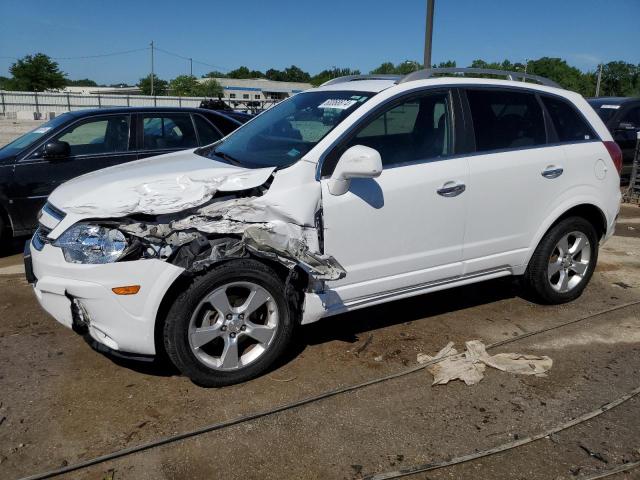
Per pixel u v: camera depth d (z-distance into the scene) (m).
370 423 3.22
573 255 4.88
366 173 3.34
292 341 4.19
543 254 4.65
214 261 3.29
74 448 2.98
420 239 3.96
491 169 4.17
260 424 3.20
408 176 3.83
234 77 128.00
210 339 3.43
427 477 2.80
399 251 3.89
